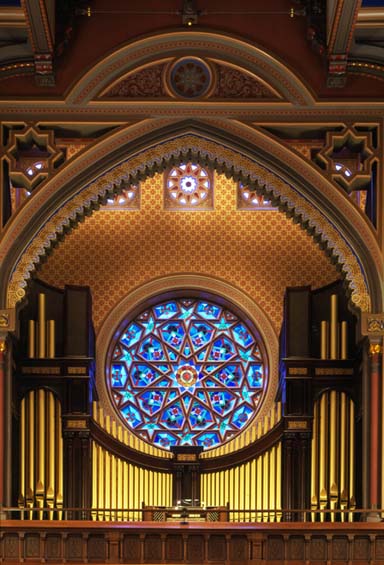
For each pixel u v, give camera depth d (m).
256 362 27.03
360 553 21.41
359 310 22.61
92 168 22.72
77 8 22.78
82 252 27.25
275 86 22.83
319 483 24.23
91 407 24.75
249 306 27.14
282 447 24.47
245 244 27.38
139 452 24.58
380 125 22.81
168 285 27.19
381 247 22.62
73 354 24.53
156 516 23.47
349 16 21.50
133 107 22.77
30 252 22.58
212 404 26.84
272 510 22.19
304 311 24.86
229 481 24.52
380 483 22.14
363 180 22.78
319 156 22.75
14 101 22.69
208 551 21.36
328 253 22.92
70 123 22.70
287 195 22.81
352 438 24.33
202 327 27.27
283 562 21.34
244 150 22.80
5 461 22.16
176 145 22.91
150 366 26.98
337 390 24.52
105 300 27.06
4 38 22.73
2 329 22.27
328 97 22.80
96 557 21.28
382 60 22.86
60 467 24.16
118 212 27.42
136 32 22.88
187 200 27.50
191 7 22.66
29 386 24.36
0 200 22.52
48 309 24.84
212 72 22.88
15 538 21.36
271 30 22.94
